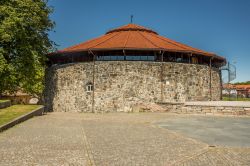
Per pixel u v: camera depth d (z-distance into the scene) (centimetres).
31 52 2758
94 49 2739
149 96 2744
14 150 910
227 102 2686
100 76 2791
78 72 2895
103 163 779
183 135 1262
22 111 1984
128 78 2752
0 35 2508
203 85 3005
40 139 1109
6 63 2603
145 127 1511
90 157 839
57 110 3028
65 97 2969
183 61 2902
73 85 2917
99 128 1466
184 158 842
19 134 1217
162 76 2772
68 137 1170
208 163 794
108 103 2755
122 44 2816
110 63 2777
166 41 3225
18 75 2744
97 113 2634
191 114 2283
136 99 2734
